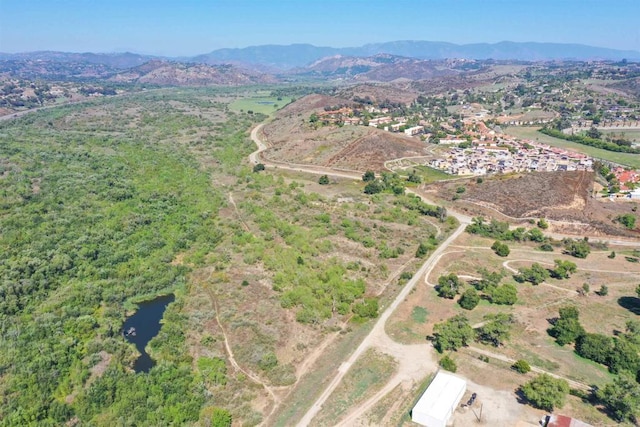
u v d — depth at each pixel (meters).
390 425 69.94
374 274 119.31
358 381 79.88
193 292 112.56
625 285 114.56
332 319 99.38
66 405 73.56
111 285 113.00
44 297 105.62
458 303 105.88
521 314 101.19
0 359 82.75
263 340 91.94
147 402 73.81
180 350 89.88
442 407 70.50
